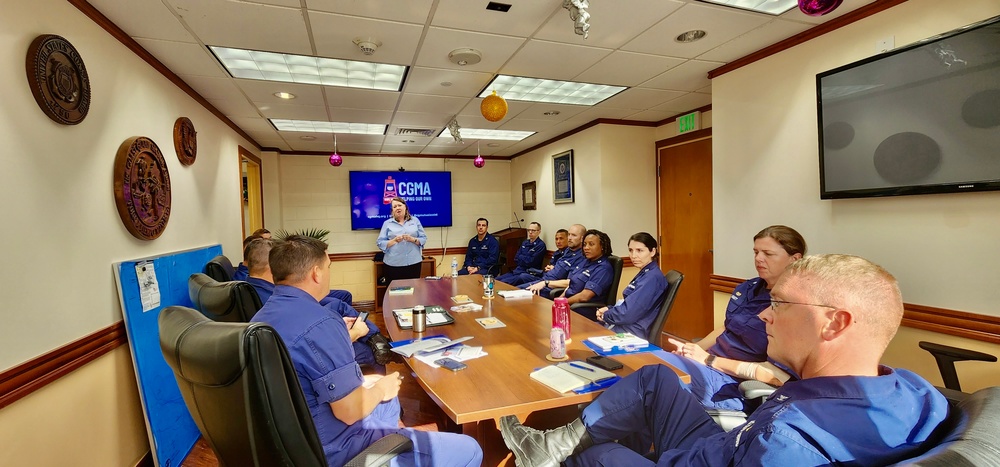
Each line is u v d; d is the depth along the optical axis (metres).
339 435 1.40
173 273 2.66
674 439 1.38
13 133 1.53
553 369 1.64
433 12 2.18
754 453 0.86
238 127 4.58
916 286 2.11
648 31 2.48
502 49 2.69
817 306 0.92
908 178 2.02
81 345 1.81
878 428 0.80
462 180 7.02
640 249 2.73
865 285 0.89
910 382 0.89
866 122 2.18
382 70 3.08
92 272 1.94
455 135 4.47
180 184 2.93
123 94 2.25
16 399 1.48
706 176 4.23
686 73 3.22
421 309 2.22
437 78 3.21
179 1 1.98
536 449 1.39
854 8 2.26
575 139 5.15
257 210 5.69
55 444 1.68
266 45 2.52
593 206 4.84
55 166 1.73
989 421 0.72
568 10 2.06
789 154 2.67
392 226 5.27
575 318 2.50
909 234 2.12
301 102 3.71
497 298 3.17
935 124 1.92
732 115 3.04
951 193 1.92
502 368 1.70
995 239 1.84
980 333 1.89
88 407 1.88
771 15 2.31
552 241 5.80
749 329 2.04
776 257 2.00
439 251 6.92
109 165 2.10
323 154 6.45
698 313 4.38
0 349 1.44
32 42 1.61
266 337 0.98
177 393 2.45
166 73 2.76
